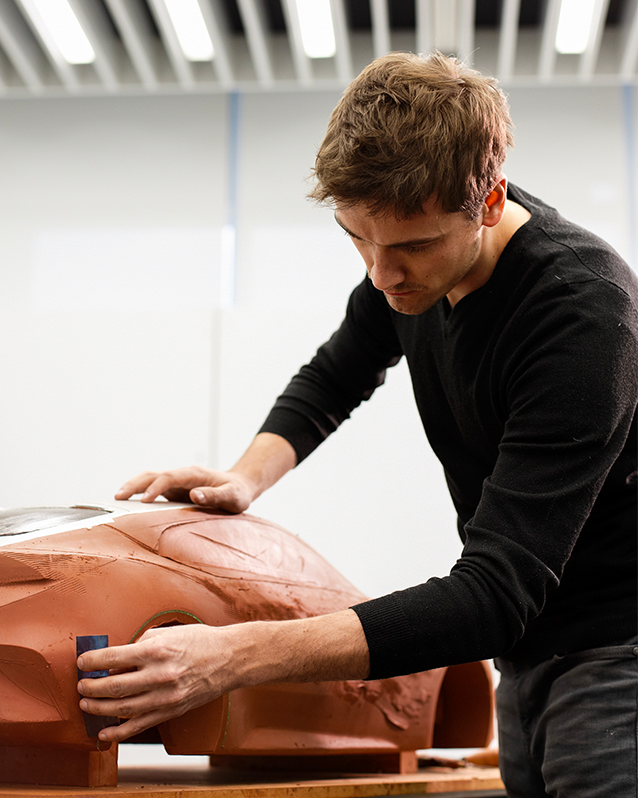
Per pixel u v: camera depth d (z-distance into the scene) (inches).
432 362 43.6
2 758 38.9
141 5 121.4
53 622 32.4
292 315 116.1
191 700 30.8
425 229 32.4
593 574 39.3
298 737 43.7
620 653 37.9
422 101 31.6
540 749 41.6
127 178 138.9
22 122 141.1
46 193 138.9
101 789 35.7
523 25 125.2
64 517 38.4
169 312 116.9
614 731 37.0
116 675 30.3
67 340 117.0
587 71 120.6
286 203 136.8
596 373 33.9
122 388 115.5
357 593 49.9
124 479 113.5
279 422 53.2
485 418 40.6
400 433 111.3
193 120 140.2
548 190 132.4
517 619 32.4
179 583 38.2
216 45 119.3
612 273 36.4
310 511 109.7
